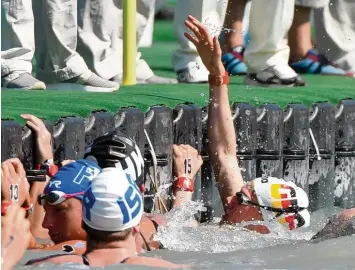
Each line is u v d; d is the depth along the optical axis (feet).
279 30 83.15
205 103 69.92
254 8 83.20
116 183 46.03
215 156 65.16
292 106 73.26
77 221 51.85
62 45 74.02
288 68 84.28
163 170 65.62
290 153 73.20
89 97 67.82
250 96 75.05
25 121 58.90
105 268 45.50
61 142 59.98
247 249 55.21
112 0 81.25
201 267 50.37
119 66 81.87
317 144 74.90
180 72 83.82
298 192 59.77
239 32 95.71
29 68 73.05
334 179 76.38
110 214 45.60
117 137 54.80
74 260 46.03
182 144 67.10
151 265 46.47
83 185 52.06
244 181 70.28
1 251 39.96
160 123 65.62
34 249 51.47
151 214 60.39
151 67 100.17
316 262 51.85
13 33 71.61
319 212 74.33
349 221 57.16
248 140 70.23
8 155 56.44
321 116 74.74
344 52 100.58
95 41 80.02
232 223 59.88
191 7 82.02
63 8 73.97
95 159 54.34
